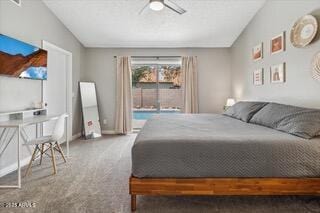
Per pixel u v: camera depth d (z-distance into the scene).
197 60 5.57
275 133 2.18
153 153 1.86
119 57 5.47
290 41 2.99
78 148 4.10
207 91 5.61
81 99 5.11
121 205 1.98
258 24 3.99
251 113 3.16
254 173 1.84
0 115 2.69
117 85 5.49
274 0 3.43
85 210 1.89
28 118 3.02
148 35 4.92
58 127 2.89
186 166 1.85
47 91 3.90
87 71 5.56
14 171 2.87
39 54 3.41
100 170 2.90
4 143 2.77
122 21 4.34
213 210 1.89
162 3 2.84
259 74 3.92
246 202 2.03
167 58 5.59
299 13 2.83
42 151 3.15
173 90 5.86
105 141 4.70
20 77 3.00
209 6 3.86
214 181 1.84
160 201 2.04
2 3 2.70
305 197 2.11
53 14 4.00
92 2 3.73
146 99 5.90
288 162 1.83
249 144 1.86
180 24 4.46
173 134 2.12
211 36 4.98
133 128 5.80
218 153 1.85
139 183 1.84
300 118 2.19
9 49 2.76
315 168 1.84
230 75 5.57
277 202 2.03
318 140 1.92
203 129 2.45
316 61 2.51
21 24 3.08
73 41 4.89
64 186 2.39
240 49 4.89
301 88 2.80
